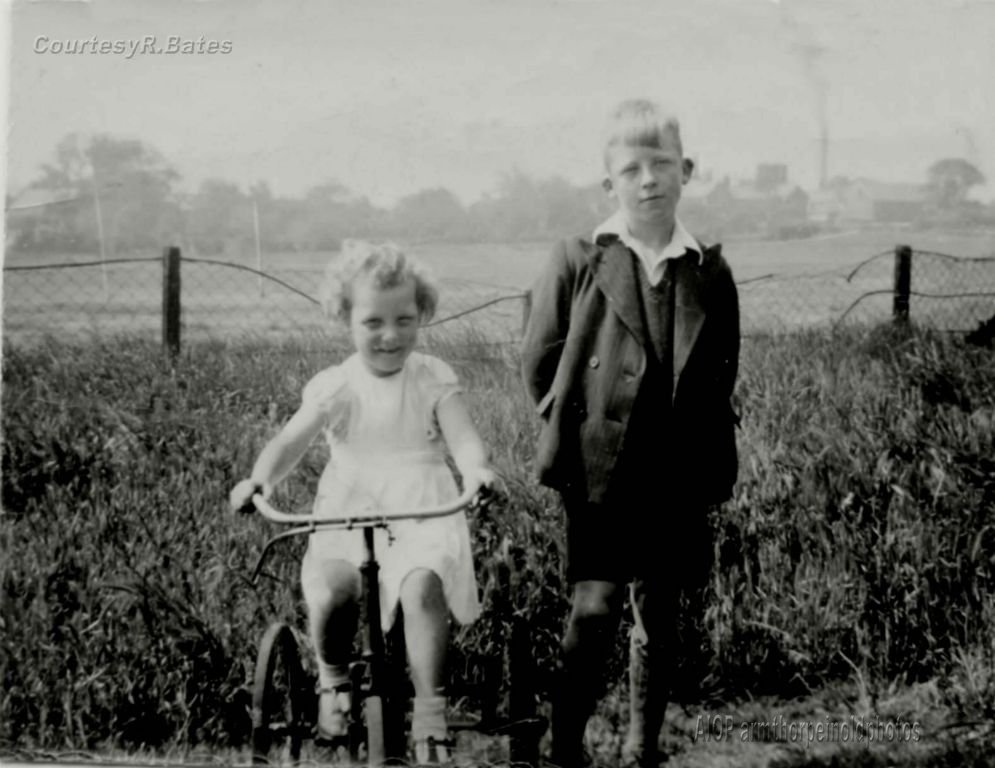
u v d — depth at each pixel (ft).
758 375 12.37
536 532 12.11
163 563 12.46
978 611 12.48
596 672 11.87
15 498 12.62
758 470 12.43
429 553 10.96
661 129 11.88
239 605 12.35
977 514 12.55
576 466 11.78
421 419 11.44
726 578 12.38
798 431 12.44
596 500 11.75
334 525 10.37
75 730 12.30
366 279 11.33
